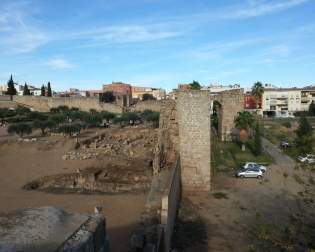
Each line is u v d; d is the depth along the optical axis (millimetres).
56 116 97125
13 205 29469
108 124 112312
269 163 51906
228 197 33094
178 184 30375
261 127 89500
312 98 145500
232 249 21047
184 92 34688
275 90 147750
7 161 52562
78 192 34438
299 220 14641
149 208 20438
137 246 15602
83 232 5105
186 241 22297
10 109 126688
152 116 105500
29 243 4375
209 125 34781
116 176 39656
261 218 26500
